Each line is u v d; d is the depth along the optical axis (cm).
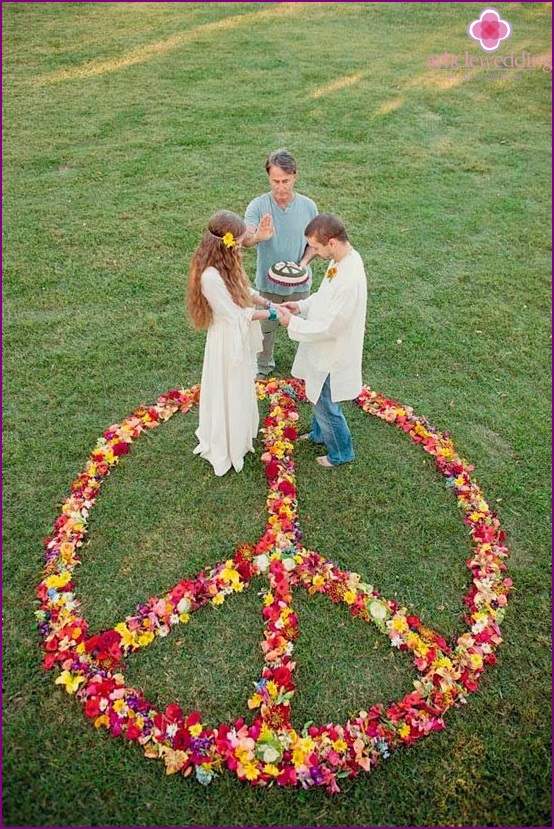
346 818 323
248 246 469
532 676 384
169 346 621
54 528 457
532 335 654
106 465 501
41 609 406
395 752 346
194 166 923
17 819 316
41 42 1345
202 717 360
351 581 424
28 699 361
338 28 1495
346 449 502
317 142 1007
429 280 727
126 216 809
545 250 785
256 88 1173
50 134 999
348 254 426
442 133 1059
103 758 338
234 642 396
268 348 580
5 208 818
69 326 637
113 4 1594
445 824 323
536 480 509
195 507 477
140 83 1180
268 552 439
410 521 473
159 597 416
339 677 380
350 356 447
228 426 484
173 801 325
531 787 337
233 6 1614
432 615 415
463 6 1647
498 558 446
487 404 576
